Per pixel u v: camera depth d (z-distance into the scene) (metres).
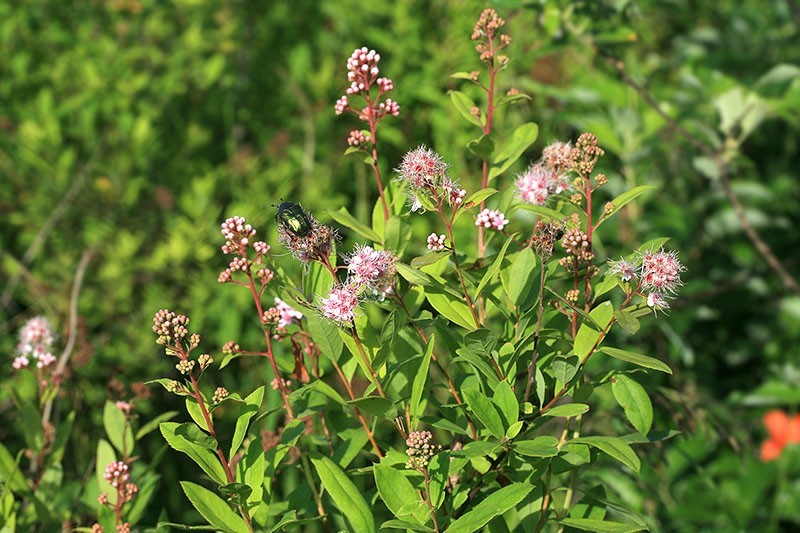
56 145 5.72
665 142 5.41
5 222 5.90
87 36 6.34
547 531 2.74
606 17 4.48
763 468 5.19
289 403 2.57
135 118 6.05
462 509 2.47
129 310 5.35
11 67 6.26
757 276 5.39
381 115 2.64
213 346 5.30
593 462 2.84
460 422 2.62
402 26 5.80
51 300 5.18
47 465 3.32
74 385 4.31
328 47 6.36
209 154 6.33
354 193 5.75
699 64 5.71
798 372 5.68
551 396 2.61
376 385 2.42
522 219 4.09
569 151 2.53
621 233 4.90
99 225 5.56
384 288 2.35
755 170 6.18
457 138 5.17
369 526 2.32
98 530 2.82
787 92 4.84
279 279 2.54
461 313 2.43
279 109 6.20
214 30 6.52
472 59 5.55
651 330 4.91
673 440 4.30
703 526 5.09
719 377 6.10
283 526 2.39
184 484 2.36
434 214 4.96
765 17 6.69
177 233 5.24
